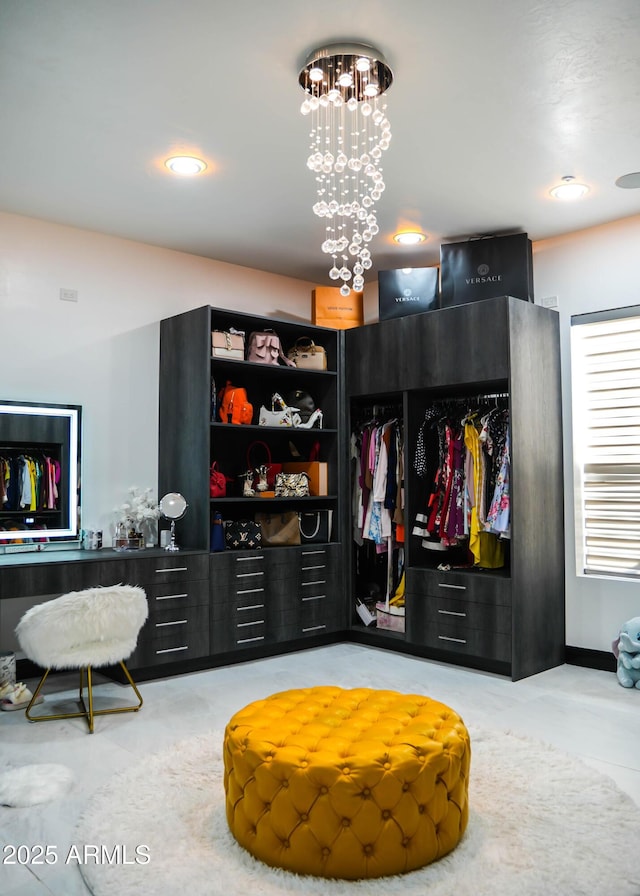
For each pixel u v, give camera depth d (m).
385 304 5.00
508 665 4.25
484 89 2.94
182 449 4.66
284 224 4.51
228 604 4.49
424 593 4.66
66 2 2.38
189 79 2.86
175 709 3.65
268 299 5.55
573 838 2.28
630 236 4.41
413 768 2.11
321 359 5.19
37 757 3.03
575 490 4.61
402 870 2.10
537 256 4.81
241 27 2.52
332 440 5.25
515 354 4.26
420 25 2.52
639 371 4.40
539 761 2.91
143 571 4.11
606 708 3.67
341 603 5.15
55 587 3.79
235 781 2.26
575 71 2.81
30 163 3.63
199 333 4.56
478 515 4.48
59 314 4.48
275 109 3.10
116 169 3.71
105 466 4.63
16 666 4.21
